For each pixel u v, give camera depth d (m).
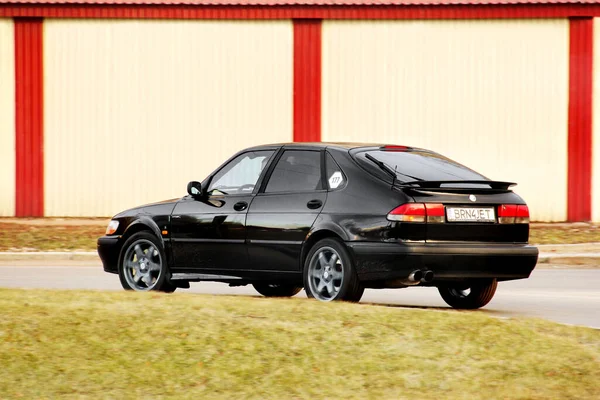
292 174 27.36
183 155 66.31
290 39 65.50
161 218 29.16
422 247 25.00
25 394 16.62
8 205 66.75
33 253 48.16
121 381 17.14
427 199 25.30
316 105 65.62
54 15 65.75
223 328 19.56
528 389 17.44
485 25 64.81
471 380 17.75
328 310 21.23
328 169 26.72
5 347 18.17
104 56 66.12
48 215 66.81
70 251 49.03
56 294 22.55
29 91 66.38
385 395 16.97
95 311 20.39
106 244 30.22
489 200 26.09
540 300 31.33
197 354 18.28
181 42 65.94
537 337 20.38
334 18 65.00
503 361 18.70
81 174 66.62
